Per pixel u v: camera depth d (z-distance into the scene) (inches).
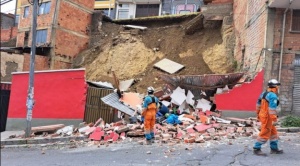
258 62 575.8
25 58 1138.7
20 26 1294.3
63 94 599.2
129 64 1058.7
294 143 355.6
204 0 1039.0
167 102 626.5
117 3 1678.2
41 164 312.0
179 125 505.7
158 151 345.4
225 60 878.4
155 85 874.1
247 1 707.4
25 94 615.8
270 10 541.6
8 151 426.9
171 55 1010.1
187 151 335.6
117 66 1074.1
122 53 1111.6
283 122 468.4
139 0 1632.6
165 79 646.5
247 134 425.7
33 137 511.2
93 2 1323.8
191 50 996.6
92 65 1140.5
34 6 521.3
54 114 595.2
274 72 538.9
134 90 886.4
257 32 601.9
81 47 1263.5
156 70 948.0
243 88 564.4
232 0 966.4
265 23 548.1
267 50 539.8
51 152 399.5
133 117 547.2
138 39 1149.1
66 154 373.1
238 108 564.7
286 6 528.7
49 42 1163.3
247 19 698.2
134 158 312.7
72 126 555.5
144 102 398.9
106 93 608.1
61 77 602.5
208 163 275.0
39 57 1138.0
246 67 678.5
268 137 296.5
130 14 1644.9
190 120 529.0
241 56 748.6
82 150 396.2
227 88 612.7
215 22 997.2
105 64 1110.4
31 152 411.2
